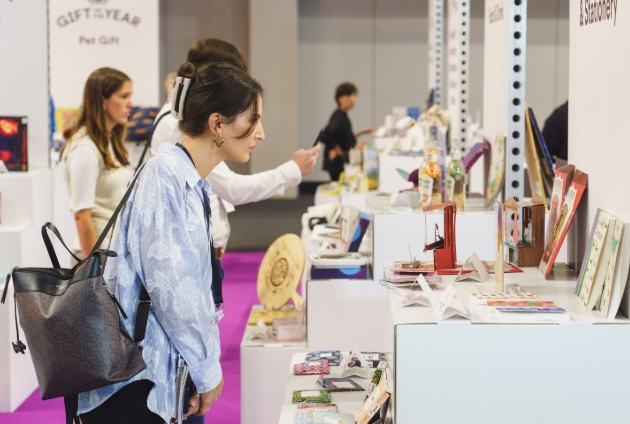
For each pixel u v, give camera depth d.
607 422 1.71
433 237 2.96
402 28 13.36
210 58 2.91
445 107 12.95
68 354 1.71
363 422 1.94
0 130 4.24
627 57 1.83
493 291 2.01
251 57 12.45
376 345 3.19
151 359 1.82
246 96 1.89
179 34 13.00
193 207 1.83
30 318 1.72
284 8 12.32
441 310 1.75
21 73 4.39
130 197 1.85
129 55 6.48
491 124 3.19
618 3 1.91
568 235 2.36
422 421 1.73
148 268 1.78
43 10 4.38
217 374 1.86
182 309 1.78
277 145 12.59
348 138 8.95
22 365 3.86
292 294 3.64
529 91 13.41
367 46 13.41
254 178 3.09
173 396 1.85
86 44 6.46
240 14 12.92
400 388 1.72
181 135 1.99
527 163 3.01
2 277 3.91
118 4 6.45
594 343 1.70
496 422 1.72
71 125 6.40
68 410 1.84
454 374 1.72
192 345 1.80
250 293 6.21
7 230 3.95
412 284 2.03
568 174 2.25
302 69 13.47
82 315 1.71
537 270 2.31
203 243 1.85
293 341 3.31
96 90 3.72
